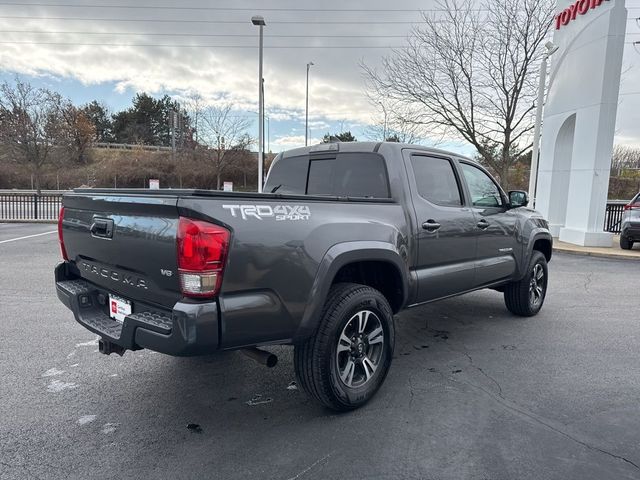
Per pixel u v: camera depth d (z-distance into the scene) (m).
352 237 3.19
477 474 2.58
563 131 14.48
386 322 3.46
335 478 2.54
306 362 3.08
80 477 2.52
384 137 23.23
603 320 5.74
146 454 2.75
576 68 13.45
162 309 2.76
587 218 12.89
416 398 3.52
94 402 3.42
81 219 3.34
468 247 4.48
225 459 2.71
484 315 5.93
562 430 3.06
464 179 4.64
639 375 4.00
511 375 3.98
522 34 17.89
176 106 67.56
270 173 4.90
